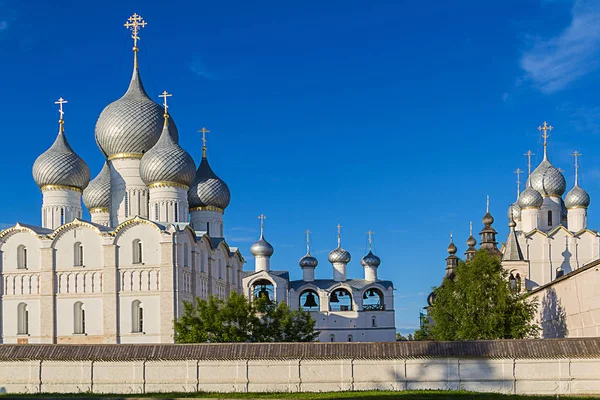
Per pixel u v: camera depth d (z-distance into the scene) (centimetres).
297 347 6575
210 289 10669
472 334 8038
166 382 6569
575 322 8206
